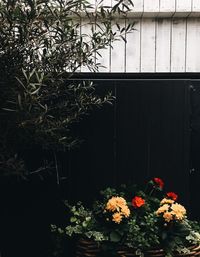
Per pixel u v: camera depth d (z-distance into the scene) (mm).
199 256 2578
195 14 2859
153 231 2506
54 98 2568
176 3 2836
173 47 2895
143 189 2895
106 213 2523
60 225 2898
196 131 2904
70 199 2895
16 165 2199
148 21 2893
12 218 2918
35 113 2162
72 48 2254
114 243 2484
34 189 2900
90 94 2701
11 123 2191
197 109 2898
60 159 2889
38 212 2906
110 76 2912
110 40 2318
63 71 2281
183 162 2896
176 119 2900
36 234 2916
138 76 2916
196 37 2889
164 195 2848
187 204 2898
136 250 2453
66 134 2875
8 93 2158
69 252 2873
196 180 2908
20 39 2076
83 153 2895
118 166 2896
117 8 2459
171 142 2898
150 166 2900
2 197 2910
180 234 2533
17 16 2061
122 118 2895
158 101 2898
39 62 2234
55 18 2137
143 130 2900
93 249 2521
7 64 2135
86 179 2895
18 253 2930
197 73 2900
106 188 2893
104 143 2896
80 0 2162
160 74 2908
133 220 2504
